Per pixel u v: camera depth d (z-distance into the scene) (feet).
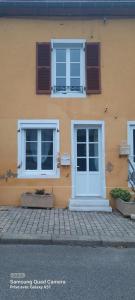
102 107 39.19
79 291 16.97
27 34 39.34
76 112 39.09
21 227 29.35
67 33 39.58
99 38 39.68
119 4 38.73
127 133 39.06
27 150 39.40
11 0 38.17
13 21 39.40
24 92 39.01
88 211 36.76
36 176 38.65
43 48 39.32
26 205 37.55
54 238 26.20
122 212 34.81
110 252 24.31
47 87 39.09
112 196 38.17
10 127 38.86
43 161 39.37
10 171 38.70
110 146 39.06
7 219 32.19
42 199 37.45
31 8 38.86
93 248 25.35
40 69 39.19
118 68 39.47
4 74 39.04
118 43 39.68
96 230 28.86
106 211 36.78
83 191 39.42
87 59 39.47
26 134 39.40
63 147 38.91
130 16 39.81
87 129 39.63
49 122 38.91
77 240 25.95
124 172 39.01
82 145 39.65
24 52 39.24
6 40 39.27
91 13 39.47
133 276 19.13
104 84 39.34
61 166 38.81
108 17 39.70
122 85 39.37
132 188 38.68
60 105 39.09
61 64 39.75
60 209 37.60
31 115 38.93
